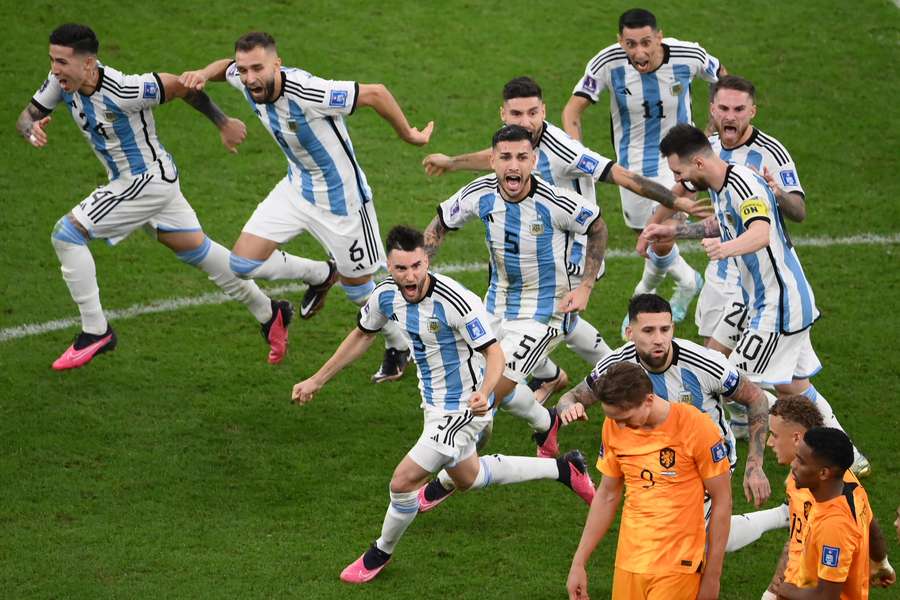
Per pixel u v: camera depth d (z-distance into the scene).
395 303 25.84
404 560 26.92
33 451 30.56
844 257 40.47
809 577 21.70
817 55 52.44
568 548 27.42
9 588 25.55
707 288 32.31
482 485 27.56
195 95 32.62
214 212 42.69
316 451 31.02
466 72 50.94
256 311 33.94
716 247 25.56
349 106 31.19
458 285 25.58
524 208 28.66
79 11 52.84
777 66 51.62
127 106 31.64
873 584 23.81
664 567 22.00
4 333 36.00
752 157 30.88
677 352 24.44
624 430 22.33
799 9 55.66
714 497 22.12
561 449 31.67
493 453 31.34
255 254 32.59
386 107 31.55
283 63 50.34
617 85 36.88
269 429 31.92
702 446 21.89
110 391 33.38
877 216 42.88
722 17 54.91
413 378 34.72
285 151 32.31
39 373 34.06
